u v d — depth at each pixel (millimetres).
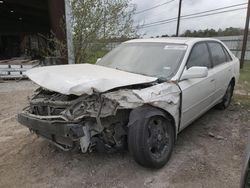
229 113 5871
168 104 3516
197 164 3662
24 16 22391
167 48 4395
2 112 5887
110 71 3842
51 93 3729
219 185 3207
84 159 3746
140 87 3461
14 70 9977
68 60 10211
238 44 26031
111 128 3320
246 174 2447
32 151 3988
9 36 25641
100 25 10516
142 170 3488
